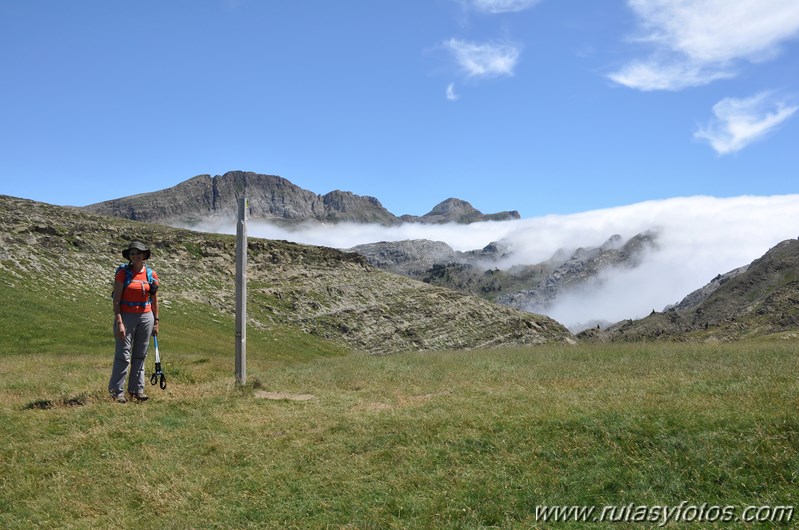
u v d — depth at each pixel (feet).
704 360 58.08
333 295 322.75
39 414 37.96
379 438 32.32
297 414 38.29
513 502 24.18
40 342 140.46
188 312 235.40
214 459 30.66
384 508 24.48
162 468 29.40
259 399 43.39
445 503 24.45
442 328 332.39
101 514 25.45
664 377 45.83
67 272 224.94
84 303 194.59
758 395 34.68
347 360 80.64
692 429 29.01
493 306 383.45
